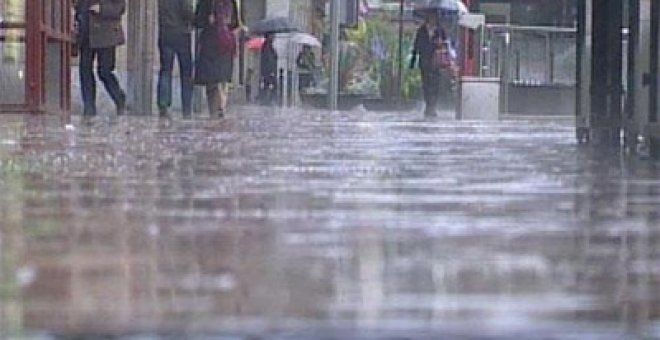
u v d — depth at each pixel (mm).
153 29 40406
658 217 8242
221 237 6543
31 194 9703
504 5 71625
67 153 16125
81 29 35812
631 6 20859
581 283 4801
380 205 8961
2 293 4340
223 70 39156
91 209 8398
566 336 3586
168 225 7242
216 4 39094
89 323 3742
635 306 4164
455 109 49969
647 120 19141
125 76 44281
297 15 80312
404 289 4566
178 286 4586
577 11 27016
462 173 13320
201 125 29203
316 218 7852
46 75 36281
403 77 66812
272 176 12414
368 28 68125
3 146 17688
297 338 3535
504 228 7270
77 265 5207
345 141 21781
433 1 61406
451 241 6426
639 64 19891
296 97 72375
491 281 4820
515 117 53531
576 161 16641
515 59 61531
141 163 14359
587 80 24719
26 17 33688
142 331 3623
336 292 4461
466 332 3629
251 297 4320
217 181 11562
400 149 19172
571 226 7500
